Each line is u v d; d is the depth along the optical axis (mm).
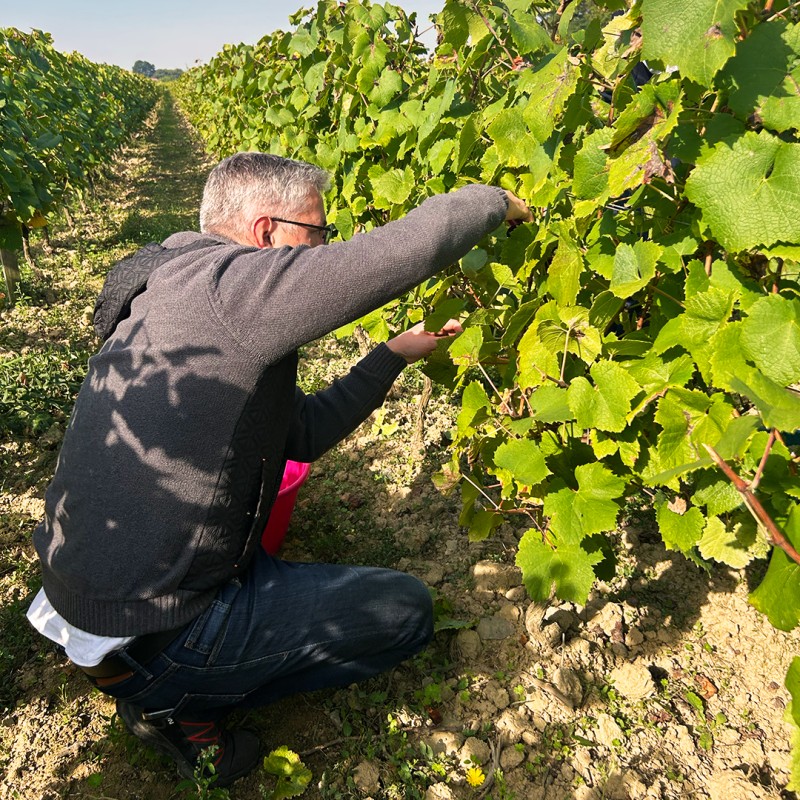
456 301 1925
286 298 1506
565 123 1602
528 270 1700
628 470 1653
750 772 1864
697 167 1230
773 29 1168
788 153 1144
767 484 1290
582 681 2129
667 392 1359
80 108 9102
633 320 1863
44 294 5523
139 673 1644
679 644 2227
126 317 1666
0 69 6227
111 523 1534
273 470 1741
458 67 2254
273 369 1608
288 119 4070
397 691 2129
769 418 991
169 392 1523
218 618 1654
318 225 1839
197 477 1550
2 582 2633
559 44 1784
